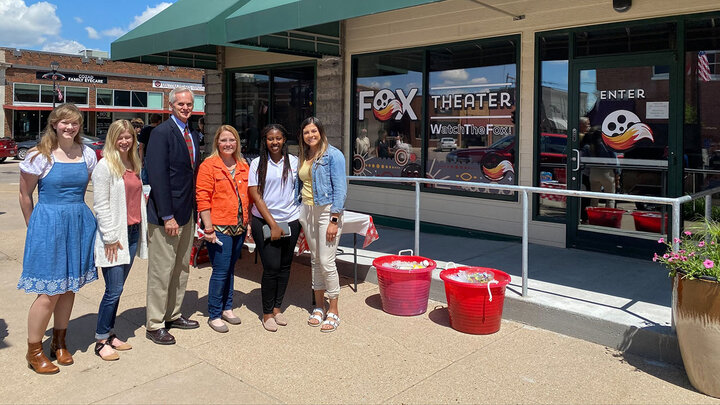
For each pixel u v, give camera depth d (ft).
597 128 20.54
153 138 13.14
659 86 19.08
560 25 21.11
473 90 24.14
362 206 28.89
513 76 22.84
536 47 21.81
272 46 26.58
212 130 37.04
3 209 34.86
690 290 10.66
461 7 24.12
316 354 12.93
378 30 27.37
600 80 20.38
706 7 17.83
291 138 32.19
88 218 12.21
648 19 19.04
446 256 20.45
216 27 23.62
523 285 15.15
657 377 11.64
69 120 11.66
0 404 10.51
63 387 11.24
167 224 13.17
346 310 16.01
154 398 10.80
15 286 18.30
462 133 24.64
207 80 37.17
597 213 20.76
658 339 12.40
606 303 14.57
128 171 12.80
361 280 19.03
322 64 29.84
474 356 12.78
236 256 14.83
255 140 34.65
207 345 13.47
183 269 14.29
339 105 29.14
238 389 11.19
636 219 19.79
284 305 16.57
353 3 18.35
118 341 13.17
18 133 101.96
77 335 14.10
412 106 26.45
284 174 14.42
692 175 18.63
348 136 29.09
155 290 13.53
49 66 104.37
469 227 24.47
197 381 11.55
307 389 11.21
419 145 26.25
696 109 18.43
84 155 12.19
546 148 22.03
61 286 11.57
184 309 16.16
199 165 14.20
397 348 13.26
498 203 23.48
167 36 26.08
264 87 33.76
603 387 11.23
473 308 13.87
